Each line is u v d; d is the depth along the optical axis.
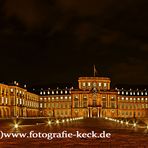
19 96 187.12
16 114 178.62
